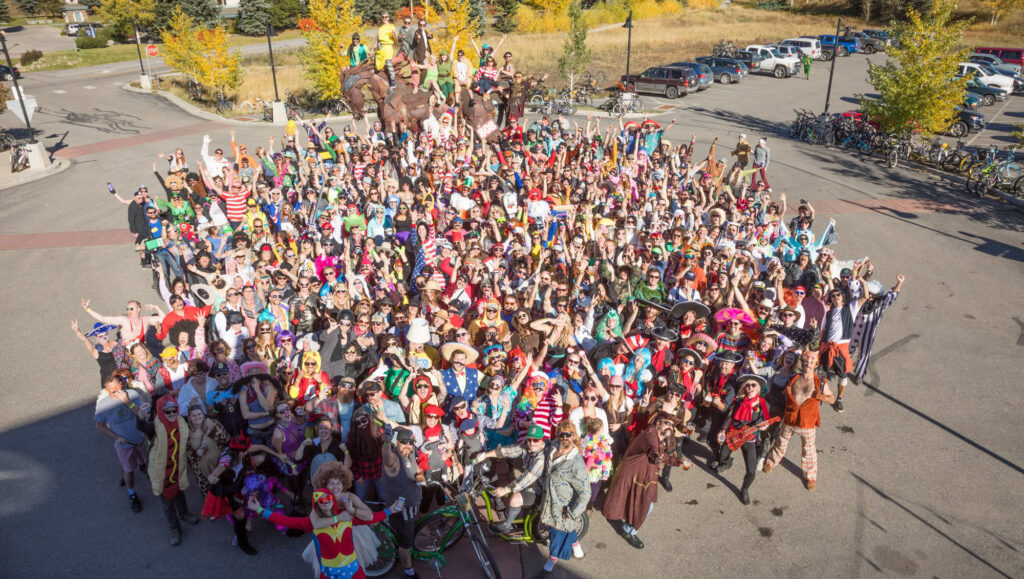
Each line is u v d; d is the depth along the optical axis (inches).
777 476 339.9
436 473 281.1
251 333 389.4
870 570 278.2
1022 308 534.0
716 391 329.1
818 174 922.7
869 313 410.3
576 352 314.5
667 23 2367.1
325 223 499.5
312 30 1262.3
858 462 350.3
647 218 562.9
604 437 284.5
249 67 1727.4
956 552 288.7
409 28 718.5
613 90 1471.5
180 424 278.5
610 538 296.5
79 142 1053.8
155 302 524.4
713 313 399.9
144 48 2201.0
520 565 279.6
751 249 499.8
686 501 320.5
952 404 403.5
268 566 277.4
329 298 400.8
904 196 831.7
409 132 716.7
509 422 310.8
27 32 2696.9
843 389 392.2
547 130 814.5
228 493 274.5
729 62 1606.8
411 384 311.4
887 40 1904.5
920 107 952.3
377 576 267.1
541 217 514.0
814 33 2190.0
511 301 385.1
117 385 296.2
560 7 2199.8
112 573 272.8
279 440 284.5
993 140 1099.9
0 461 343.0
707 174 631.8
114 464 343.9
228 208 565.0
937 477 338.0
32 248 629.0
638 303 371.6
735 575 275.4
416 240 495.5
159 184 829.8
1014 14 2277.3
